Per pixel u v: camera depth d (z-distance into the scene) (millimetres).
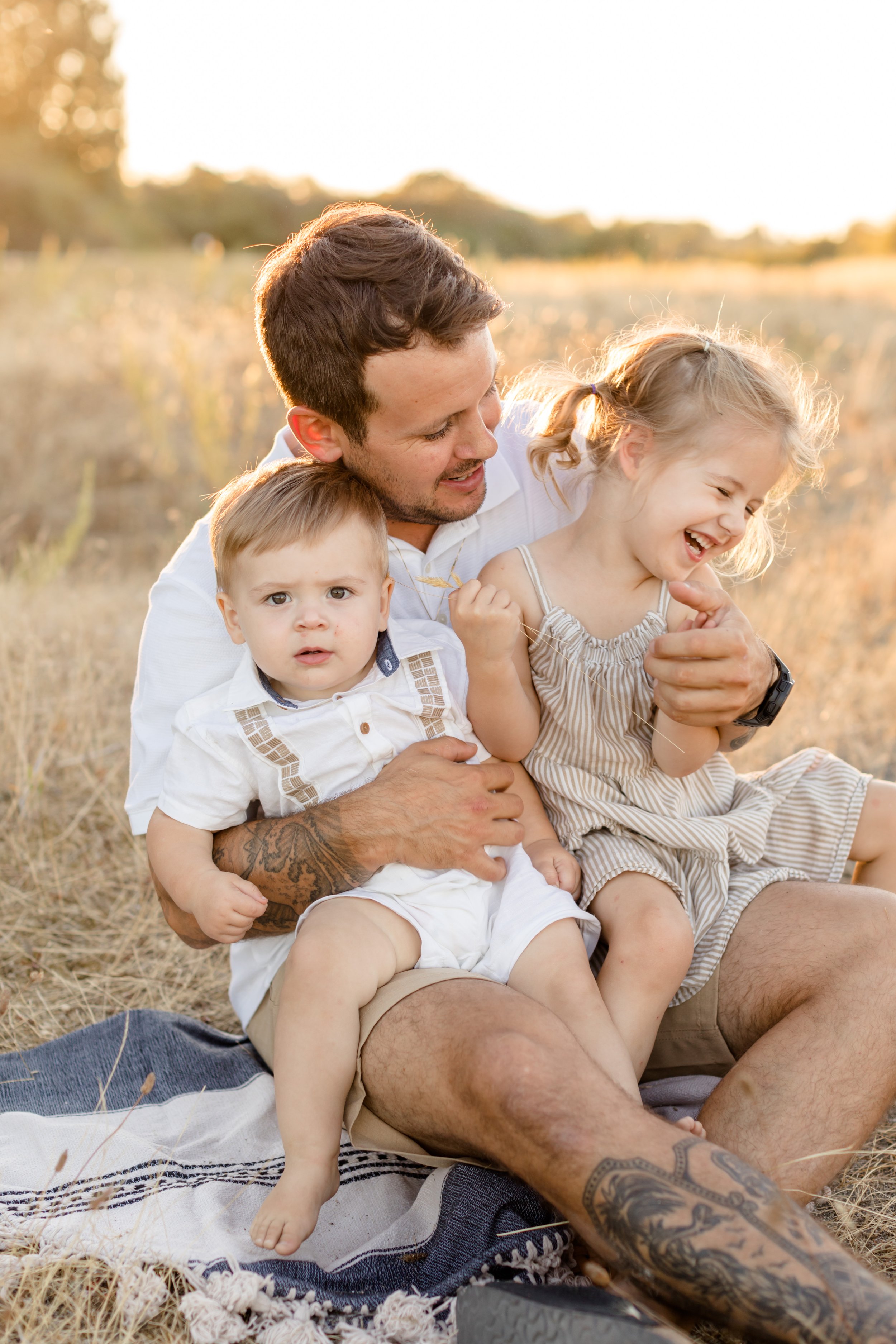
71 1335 1579
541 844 2160
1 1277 1646
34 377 8641
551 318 9703
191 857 2039
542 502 2480
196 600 2248
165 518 7035
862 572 5438
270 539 1974
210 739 2051
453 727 2139
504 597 2061
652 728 2176
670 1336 1262
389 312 1920
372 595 2043
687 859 2152
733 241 29375
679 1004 2021
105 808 3410
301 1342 1516
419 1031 1717
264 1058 2201
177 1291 1670
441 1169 1880
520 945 1921
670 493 2102
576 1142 1460
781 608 4695
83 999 2625
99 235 30344
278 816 2135
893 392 8578
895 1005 1808
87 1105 2109
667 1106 2057
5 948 2795
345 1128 1956
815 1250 1327
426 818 1946
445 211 31125
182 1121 2078
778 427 2102
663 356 2141
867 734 3922
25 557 5055
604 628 2209
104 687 4074
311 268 1984
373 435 2053
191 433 7871
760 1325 1298
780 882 2094
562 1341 1300
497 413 2236
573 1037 1646
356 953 1830
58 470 7641
